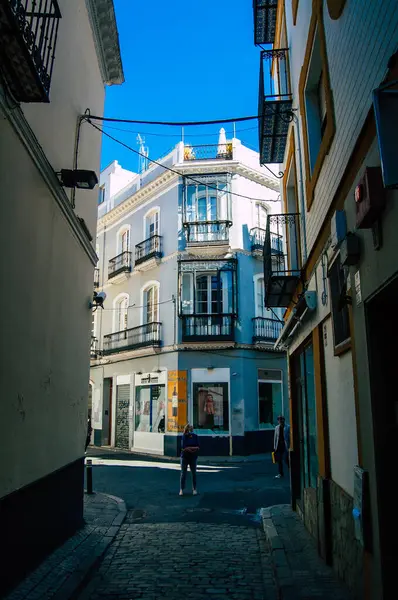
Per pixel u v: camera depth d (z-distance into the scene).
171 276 21.81
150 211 23.69
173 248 21.95
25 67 4.32
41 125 5.98
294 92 8.43
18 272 5.19
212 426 20.23
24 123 5.07
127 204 25.27
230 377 20.47
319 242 6.35
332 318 5.57
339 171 5.05
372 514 3.84
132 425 23.03
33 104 5.65
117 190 28.03
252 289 21.62
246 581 5.77
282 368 22.23
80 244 8.06
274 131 9.59
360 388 4.20
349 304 4.58
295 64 8.27
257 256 21.83
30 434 5.56
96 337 26.67
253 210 22.42
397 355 3.94
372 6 3.71
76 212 8.03
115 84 10.80
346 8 4.55
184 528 8.31
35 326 5.77
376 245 3.64
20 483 5.21
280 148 10.27
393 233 3.30
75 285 7.80
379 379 3.91
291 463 9.37
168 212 22.61
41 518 5.90
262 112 8.87
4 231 4.78
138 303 23.59
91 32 8.91
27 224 5.46
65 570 5.66
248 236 21.95
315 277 6.80
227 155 22.36
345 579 5.02
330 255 5.57
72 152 7.61
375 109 2.77
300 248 8.24
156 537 7.73
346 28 4.57
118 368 24.66
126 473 15.01
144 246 23.61
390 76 3.24
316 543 6.57
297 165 8.23
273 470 15.66
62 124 6.98
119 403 24.39
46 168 5.93
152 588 5.52
